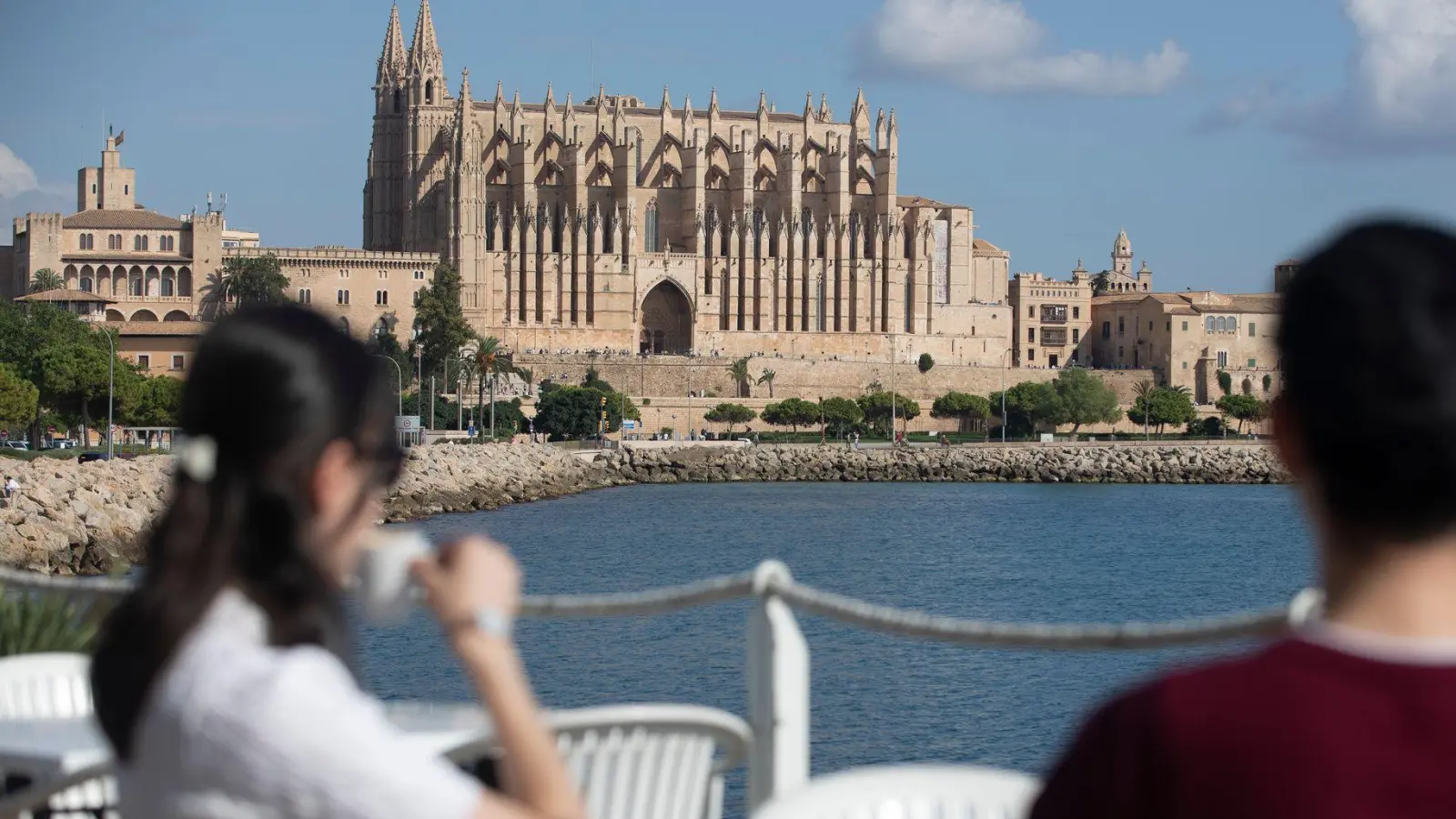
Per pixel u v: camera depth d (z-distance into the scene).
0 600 13.59
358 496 5.46
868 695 43.84
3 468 82.75
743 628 54.72
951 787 7.17
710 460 187.00
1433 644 4.17
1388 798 3.92
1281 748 4.02
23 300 197.25
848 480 190.00
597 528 117.19
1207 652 31.33
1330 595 4.46
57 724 9.59
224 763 4.79
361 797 4.79
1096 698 43.41
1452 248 4.29
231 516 5.16
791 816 6.82
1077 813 4.26
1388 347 4.16
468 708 9.73
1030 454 194.88
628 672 46.81
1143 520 133.25
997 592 82.94
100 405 152.75
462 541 5.57
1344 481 4.28
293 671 4.95
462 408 195.50
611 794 8.23
